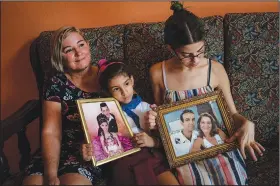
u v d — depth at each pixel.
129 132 1.27
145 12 1.70
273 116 1.46
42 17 1.73
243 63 1.46
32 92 1.85
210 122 1.29
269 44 1.44
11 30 1.76
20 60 1.80
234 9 1.66
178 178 1.20
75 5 1.71
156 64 1.44
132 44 1.52
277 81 1.44
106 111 1.27
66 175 1.19
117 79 1.25
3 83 1.83
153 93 1.44
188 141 1.26
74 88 1.36
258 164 1.35
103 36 1.54
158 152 1.28
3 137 1.33
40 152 1.39
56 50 1.33
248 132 1.25
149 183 1.14
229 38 1.47
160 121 1.26
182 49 1.23
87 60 1.34
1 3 1.73
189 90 1.36
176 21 1.23
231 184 1.17
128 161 1.22
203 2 1.66
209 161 1.23
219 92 1.33
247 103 1.47
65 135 1.37
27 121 1.48
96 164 1.18
